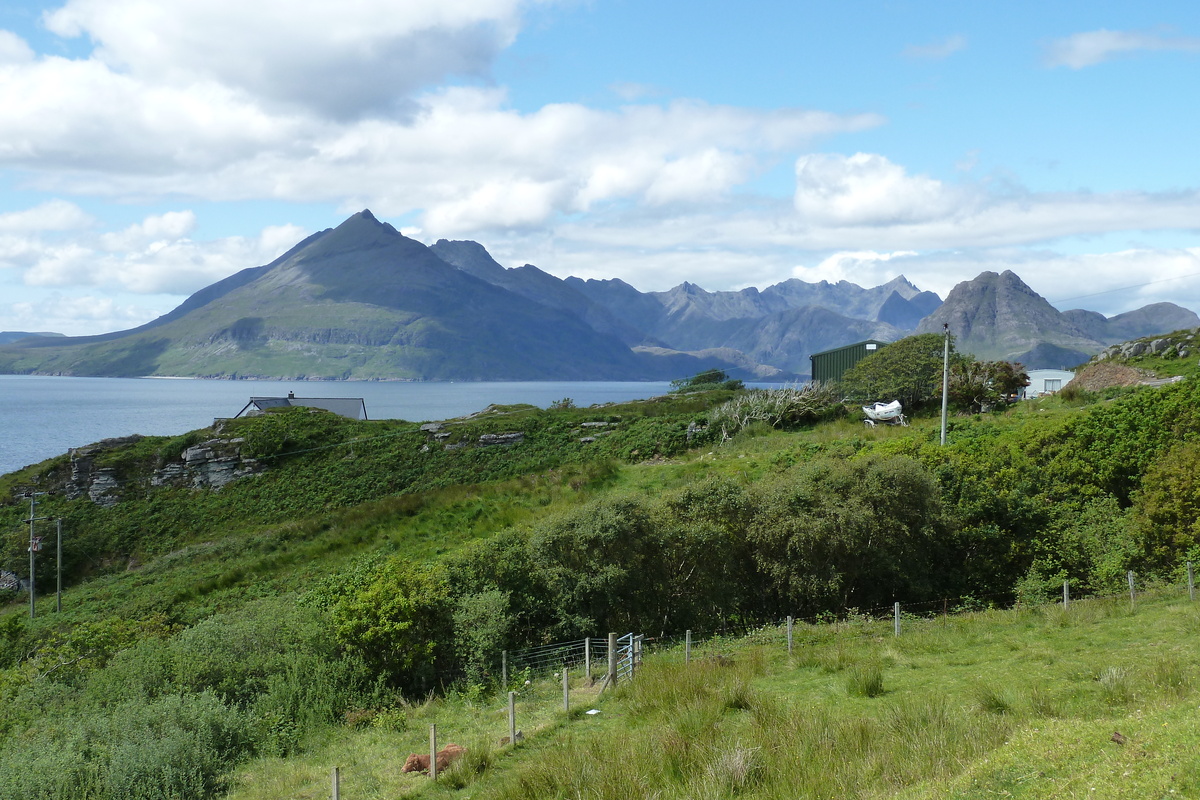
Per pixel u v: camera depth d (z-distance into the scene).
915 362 57.22
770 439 50.81
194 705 16.55
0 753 15.23
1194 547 21.12
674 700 13.49
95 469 64.00
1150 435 27.67
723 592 24.28
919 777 8.21
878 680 13.05
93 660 23.86
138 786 13.59
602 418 66.56
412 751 14.54
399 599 20.16
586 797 9.44
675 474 43.53
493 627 20.00
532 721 14.68
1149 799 6.03
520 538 24.14
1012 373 55.44
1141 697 9.96
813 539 23.44
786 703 12.48
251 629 21.45
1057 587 23.23
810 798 8.30
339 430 69.50
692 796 8.84
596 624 22.33
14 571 52.25
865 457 26.55
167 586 41.44
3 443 143.62
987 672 13.46
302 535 47.34
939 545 25.61
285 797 12.84
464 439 64.06
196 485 62.81
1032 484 27.58
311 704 18.84
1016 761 7.65
